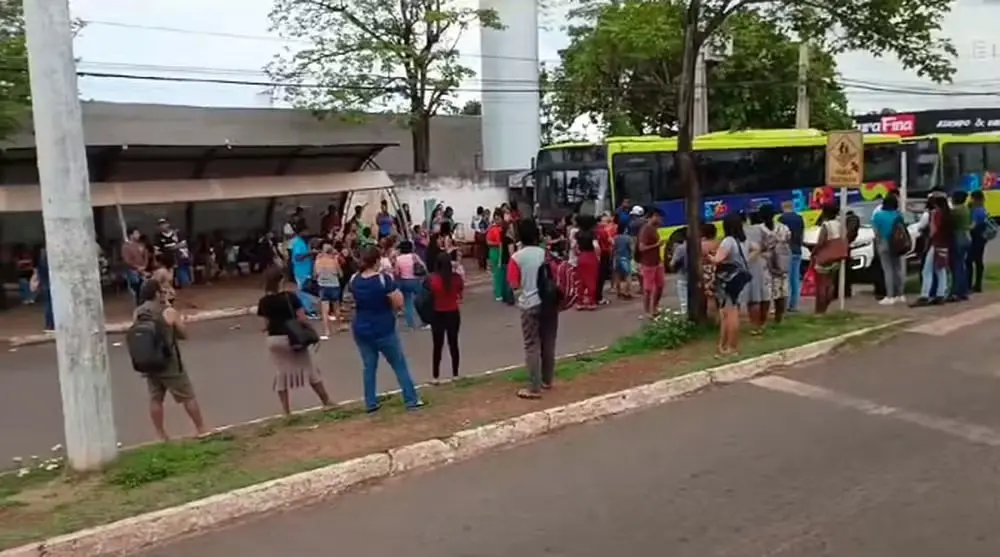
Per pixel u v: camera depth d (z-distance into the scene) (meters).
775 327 13.30
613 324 16.61
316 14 33.19
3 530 6.32
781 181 27.80
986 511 6.13
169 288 13.62
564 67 39.81
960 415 8.66
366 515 6.74
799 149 28.17
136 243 21.58
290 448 8.18
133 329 9.03
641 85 38.00
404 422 8.91
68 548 6.09
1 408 11.81
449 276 11.68
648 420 9.09
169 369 9.16
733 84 38.38
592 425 9.02
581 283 18.67
